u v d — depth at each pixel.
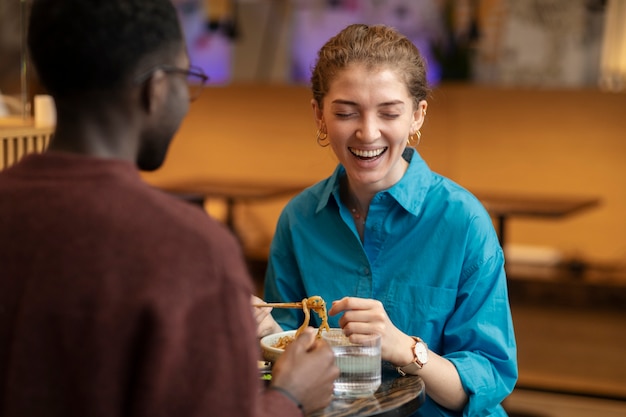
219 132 6.38
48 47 1.11
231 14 6.16
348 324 1.62
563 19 5.77
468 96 5.91
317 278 1.98
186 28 6.39
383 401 1.51
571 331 5.28
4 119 2.51
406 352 1.66
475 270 1.86
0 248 1.08
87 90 1.12
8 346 1.07
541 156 5.84
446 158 6.00
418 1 6.00
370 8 6.10
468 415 1.77
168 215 1.08
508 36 5.89
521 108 5.82
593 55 5.76
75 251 1.06
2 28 4.11
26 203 1.10
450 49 5.99
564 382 4.44
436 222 1.89
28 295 1.06
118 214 1.07
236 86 6.30
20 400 1.05
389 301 1.90
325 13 6.17
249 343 1.09
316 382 1.30
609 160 5.73
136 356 1.04
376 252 1.92
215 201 6.11
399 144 1.80
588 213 5.82
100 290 1.04
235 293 1.08
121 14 1.11
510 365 1.84
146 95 1.14
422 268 1.89
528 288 5.80
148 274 1.04
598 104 5.69
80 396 1.04
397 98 1.75
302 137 6.22
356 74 1.75
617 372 4.62
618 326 5.38
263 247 6.11
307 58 6.24
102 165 1.11
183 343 1.04
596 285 5.57
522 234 5.97
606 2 5.66
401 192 1.88
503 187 5.93
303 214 2.02
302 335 1.35
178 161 6.48
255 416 1.09
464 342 1.84
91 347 1.03
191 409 1.04
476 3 5.86
